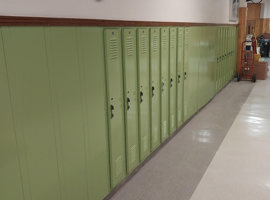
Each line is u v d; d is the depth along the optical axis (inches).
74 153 80.0
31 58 62.6
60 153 74.6
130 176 117.3
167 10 138.2
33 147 65.8
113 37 91.0
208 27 203.5
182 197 103.1
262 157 134.0
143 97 115.2
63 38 71.3
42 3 67.4
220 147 145.9
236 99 246.2
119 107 99.7
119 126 101.2
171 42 137.8
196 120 190.1
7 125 58.5
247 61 330.3
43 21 65.1
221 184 111.3
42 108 67.0
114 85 94.7
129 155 110.4
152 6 123.0
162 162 129.7
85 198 87.4
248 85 305.3
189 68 169.2
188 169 123.2
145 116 119.6
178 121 161.2
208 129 172.4
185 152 140.1
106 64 89.1
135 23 106.7
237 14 314.8
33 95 64.1
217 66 247.6
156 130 132.8
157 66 125.4
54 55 68.9
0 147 57.6
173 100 149.5
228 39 281.1
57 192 75.3
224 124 181.5
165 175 118.3
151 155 135.3
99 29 84.8
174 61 144.8
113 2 95.7
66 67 73.2
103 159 94.7
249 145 147.9
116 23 94.4
